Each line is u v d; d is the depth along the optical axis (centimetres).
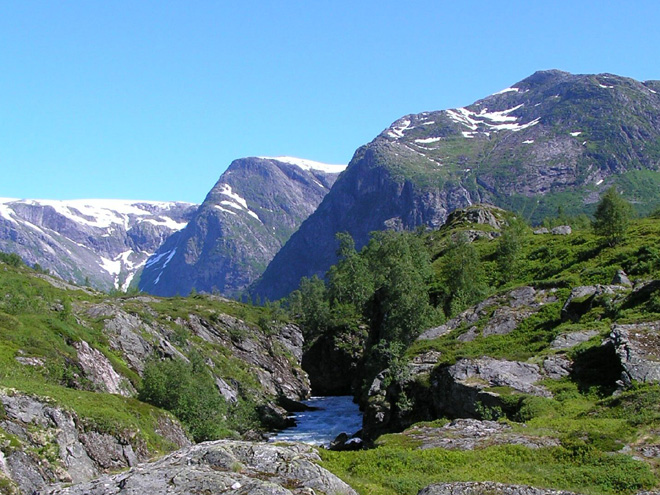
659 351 3788
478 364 4566
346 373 12212
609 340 4247
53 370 4862
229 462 1964
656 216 10856
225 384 7988
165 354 7588
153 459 2097
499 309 6131
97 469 3547
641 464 2342
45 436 3359
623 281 5897
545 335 5103
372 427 5444
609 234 8244
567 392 3919
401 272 8731
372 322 9838
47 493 1748
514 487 1897
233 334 11644
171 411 5406
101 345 6644
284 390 10850
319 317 13888
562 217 17100
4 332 5044
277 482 1888
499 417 3844
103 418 3862
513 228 11606
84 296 10069
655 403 3123
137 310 10056
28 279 9306
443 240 14688
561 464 2483
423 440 3098
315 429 7550
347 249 16188
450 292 8938
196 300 14550
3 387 3509
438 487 1945
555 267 8394
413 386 5200
